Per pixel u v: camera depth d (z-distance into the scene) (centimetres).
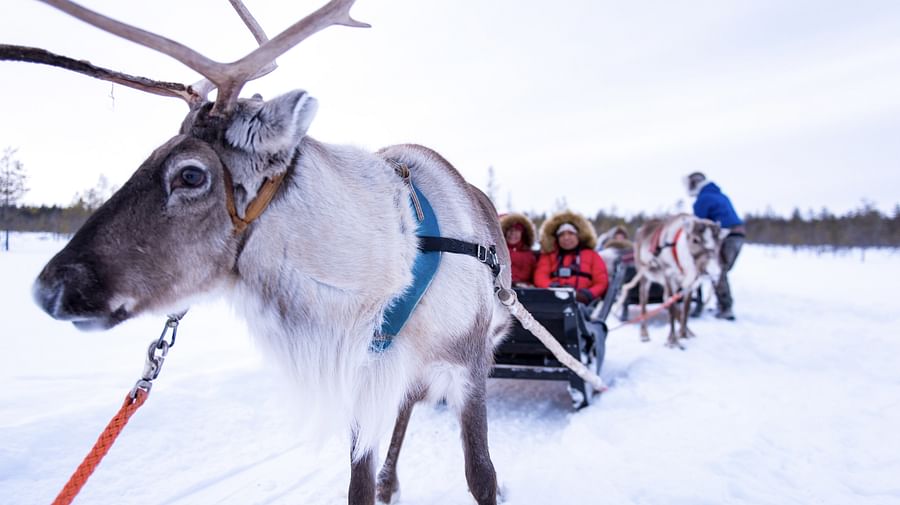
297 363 185
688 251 706
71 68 161
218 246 171
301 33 171
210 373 431
